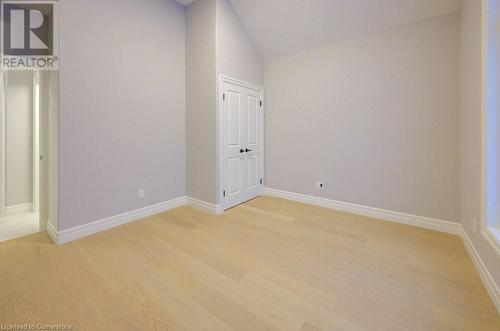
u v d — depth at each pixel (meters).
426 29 2.63
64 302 1.50
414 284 1.71
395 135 2.89
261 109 4.07
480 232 1.81
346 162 3.29
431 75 2.63
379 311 1.44
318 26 3.16
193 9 3.34
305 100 3.62
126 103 2.82
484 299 1.54
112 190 2.74
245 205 3.62
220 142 3.26
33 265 1.93
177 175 3.50
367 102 3.07
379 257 2.09
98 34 2.53
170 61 3.29
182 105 3.50
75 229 2.43
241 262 2.00
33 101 3.40
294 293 1.61
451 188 2.58
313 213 3.26
